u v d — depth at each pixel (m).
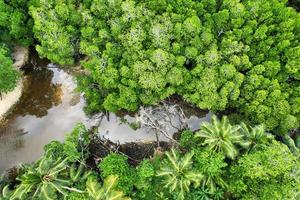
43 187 26.30
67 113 37.06
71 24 34.31
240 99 31.45
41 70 39.12
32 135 36.31
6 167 34.91
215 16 31.97
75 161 30.11
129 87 31.41
